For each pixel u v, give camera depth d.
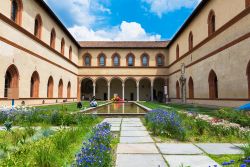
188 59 28.02
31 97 20.75
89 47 41.06
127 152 5.38
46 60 24.41
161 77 41.16
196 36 25.20
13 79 18.08
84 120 10.00
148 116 9.99
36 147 4.75
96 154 4.01
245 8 14.98
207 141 6.65
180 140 6.76
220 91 18.70
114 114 13.26
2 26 16.03
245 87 14.91
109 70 41.12
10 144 5.39
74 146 5.52
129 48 41.66
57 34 28.33
